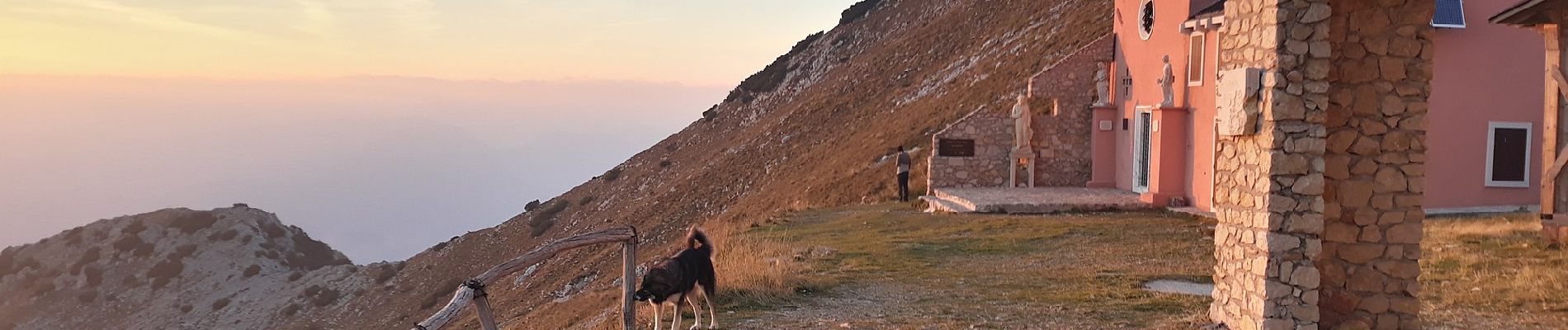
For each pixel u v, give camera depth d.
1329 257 8.95
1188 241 17.19
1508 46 22.41
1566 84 14.31
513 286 45.44
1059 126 29.05
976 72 47.31
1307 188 8.13
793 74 87.31
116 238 101.06
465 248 80.75
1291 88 8.12
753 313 11.39
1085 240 17.92
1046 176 29.05
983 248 17.58
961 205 24.67
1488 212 21.50
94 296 91.62
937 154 29.17
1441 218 20.58
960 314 11.05
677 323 9.64
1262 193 8.34
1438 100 22.36
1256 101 8.40
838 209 29.80
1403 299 8.80
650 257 29.75
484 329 6.87
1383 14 8.70
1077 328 9.96
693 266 9.90
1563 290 10.68
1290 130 8.13
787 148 59.62
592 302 18.19
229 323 83.06
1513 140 22.53
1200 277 13.22
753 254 15.13
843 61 80.50
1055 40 42.22
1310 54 8.14
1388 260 8.82
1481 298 10.70
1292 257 8.18
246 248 99.75
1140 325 9.95
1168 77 23.14
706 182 63.12
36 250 102.38
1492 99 22.42
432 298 68.56
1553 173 14.40
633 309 8.64
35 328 88.69
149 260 97.25
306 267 102.00
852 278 14.15
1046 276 13.93
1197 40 21.77
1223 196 9.23
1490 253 13.86
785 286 12.81
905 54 67.31
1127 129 26.84
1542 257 13.16
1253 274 8.48
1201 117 21.64
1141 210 22.64
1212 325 9.29
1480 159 22.50
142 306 89.75
